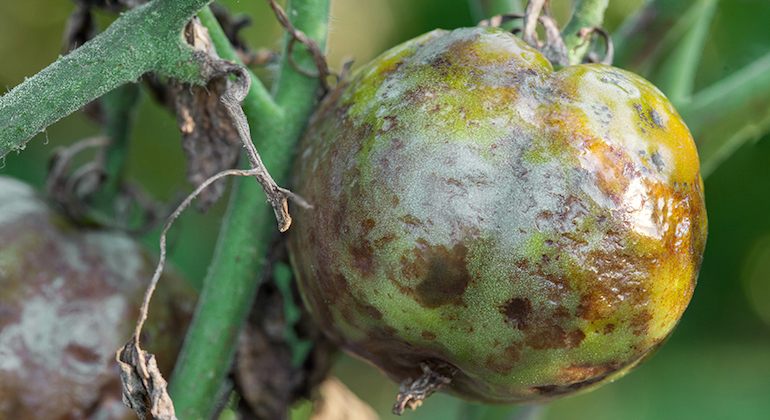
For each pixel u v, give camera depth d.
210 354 0.32
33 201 0.34
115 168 0.36
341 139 0.30
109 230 0.35
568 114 0.30
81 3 0.35
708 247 0.77
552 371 0.30
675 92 0.36
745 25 0.44
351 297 0.30
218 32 0.32
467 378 0.31
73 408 0.33
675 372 0.77
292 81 0.32
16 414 0.32
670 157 0.30
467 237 0.29
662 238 0.29
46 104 0.30
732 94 0.35
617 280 0.29
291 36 0.32
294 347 0.35
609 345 0.30
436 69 0.30
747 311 0.79
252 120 0.32
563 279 0.29
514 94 0.30
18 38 0.75
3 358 0.32
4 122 0.30
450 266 0.29
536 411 0.37
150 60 0.30
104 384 0.33
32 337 0.33
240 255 0.32
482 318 0.29
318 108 0.32
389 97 0.30
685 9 0.35
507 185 0.29
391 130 0.30
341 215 0.30
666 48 0.36
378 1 0.78
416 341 0.30
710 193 0.73
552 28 0.31
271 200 0.29
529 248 0.29
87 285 0.33
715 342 0.79
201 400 0.32
